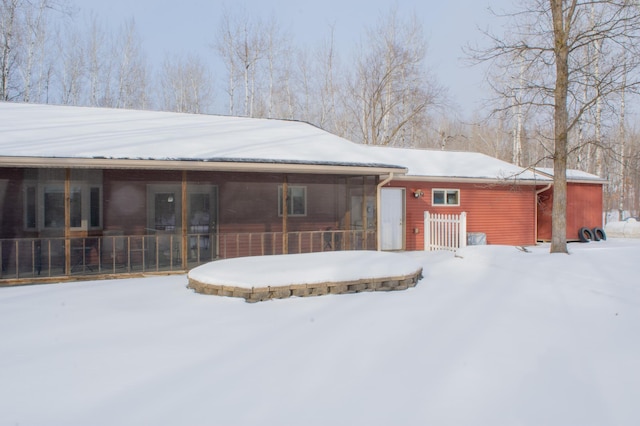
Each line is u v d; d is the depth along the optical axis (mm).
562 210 10219
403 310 6246
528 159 33594
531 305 6602
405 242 14016
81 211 10094
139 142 9500
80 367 4102
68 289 7586
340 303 6562
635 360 4500
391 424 3189
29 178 9695
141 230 10570
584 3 10289
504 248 10617
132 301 6637
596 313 6219
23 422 3131
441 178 14188
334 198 12195
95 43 31172
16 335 5000
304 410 3365
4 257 9500
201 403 3441
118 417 3213
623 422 3289
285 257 8164
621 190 26969
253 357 4402
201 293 7094
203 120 13430
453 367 4242
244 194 11508
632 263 9086
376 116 30141
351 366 4219
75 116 11781
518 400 3602
